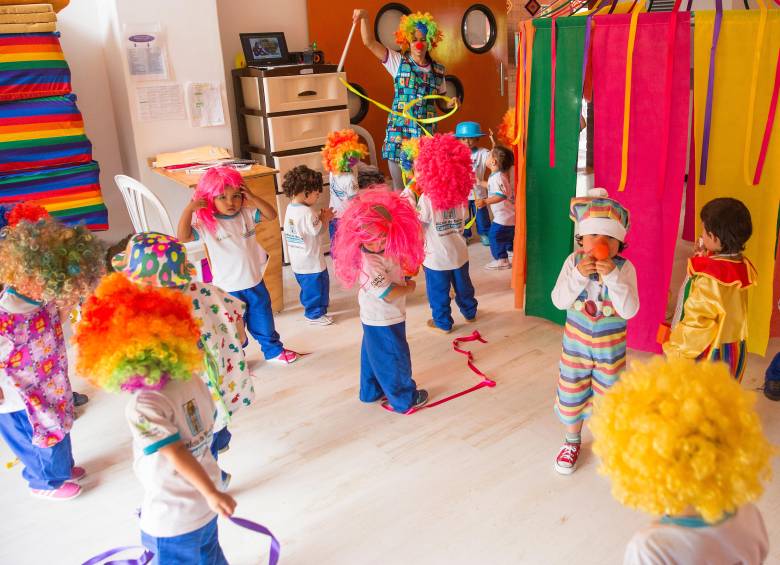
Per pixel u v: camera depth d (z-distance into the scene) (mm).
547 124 3514
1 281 2303
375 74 6035
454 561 2197
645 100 3111
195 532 1758
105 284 1691
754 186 3043
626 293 2381
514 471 2639
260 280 3471
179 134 4836
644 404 1205
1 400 2400
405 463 2721
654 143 3145
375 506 2477
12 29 3891
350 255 2818
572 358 2533
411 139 4797
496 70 6879
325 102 5066
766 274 3152
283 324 4125
